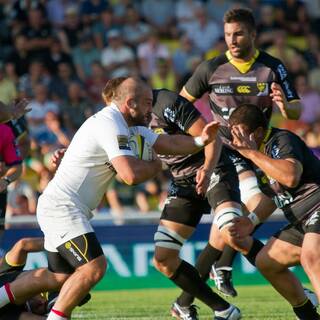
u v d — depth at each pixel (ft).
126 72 189.26
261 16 209.15
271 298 113.70
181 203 85.66
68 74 178.91
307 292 83.41
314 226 73.41
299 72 195.83
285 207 76.69
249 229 77.87
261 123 75.56
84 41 190.80
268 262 77.00
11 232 127.85
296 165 72.54
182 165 85.35
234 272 131.95
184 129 84.17
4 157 100.83
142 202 156.56
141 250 131.75
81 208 72.54
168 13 207.10
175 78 190.29
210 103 93.04
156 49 193.77
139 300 115.03
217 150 80.79
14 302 76.59
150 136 74.13
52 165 79.56
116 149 69.92
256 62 91.20
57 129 161.17
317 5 220.84
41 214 73.15
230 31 89.51
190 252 132.05
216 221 83.35
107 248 130.72
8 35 190.19
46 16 193.26
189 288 83.87
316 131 171.01
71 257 71.82
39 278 75.25
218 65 91.76
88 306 108.27
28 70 182.91
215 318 83.61
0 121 87.04
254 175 90.38
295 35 210.79
